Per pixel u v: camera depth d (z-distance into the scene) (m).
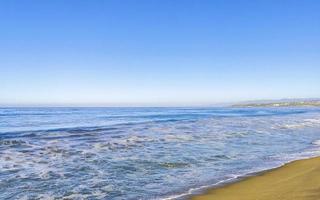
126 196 10.27
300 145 22.30
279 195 9.62
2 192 10.55
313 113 80.75
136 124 38.19
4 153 17.27
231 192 10.51
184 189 10.99
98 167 14.38
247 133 28.95
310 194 9.48
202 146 20.80
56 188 11.12
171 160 16.05
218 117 57.50
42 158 16.20
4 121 48.16
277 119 49.62
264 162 15.91
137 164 15.06
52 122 45.97
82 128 32.31
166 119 51.06
